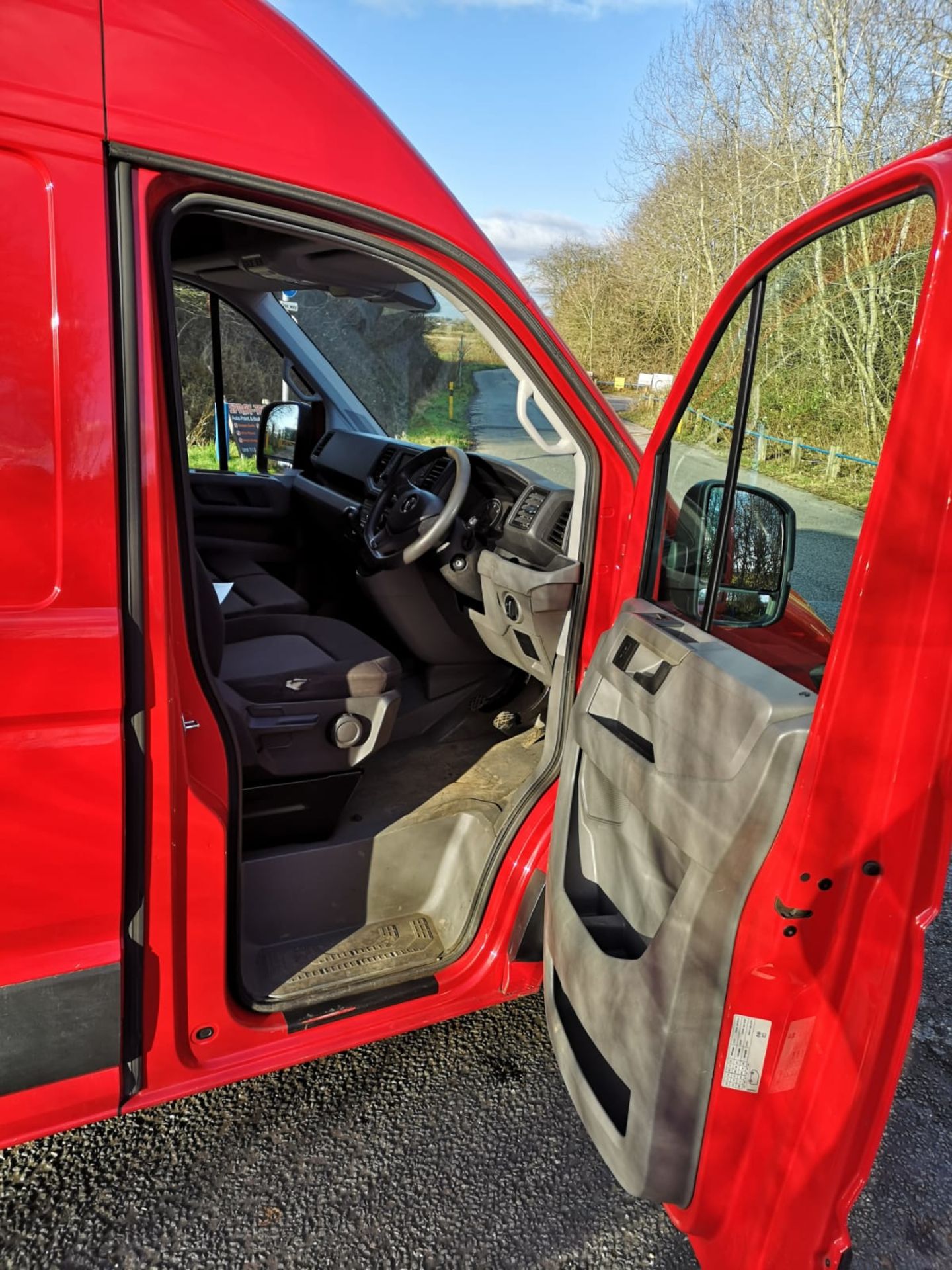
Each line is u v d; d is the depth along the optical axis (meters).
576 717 1.62
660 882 1.39
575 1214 1.68
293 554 3.48
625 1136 1.33
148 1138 1.80
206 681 1.46
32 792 1.26
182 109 1.25
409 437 2.94
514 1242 1.62
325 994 1.78
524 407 1.82
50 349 1.19
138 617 1.30
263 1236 1.60
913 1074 2.11
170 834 1.41
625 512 1.88
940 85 11.37
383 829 2.11
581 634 1.91
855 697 1.06
